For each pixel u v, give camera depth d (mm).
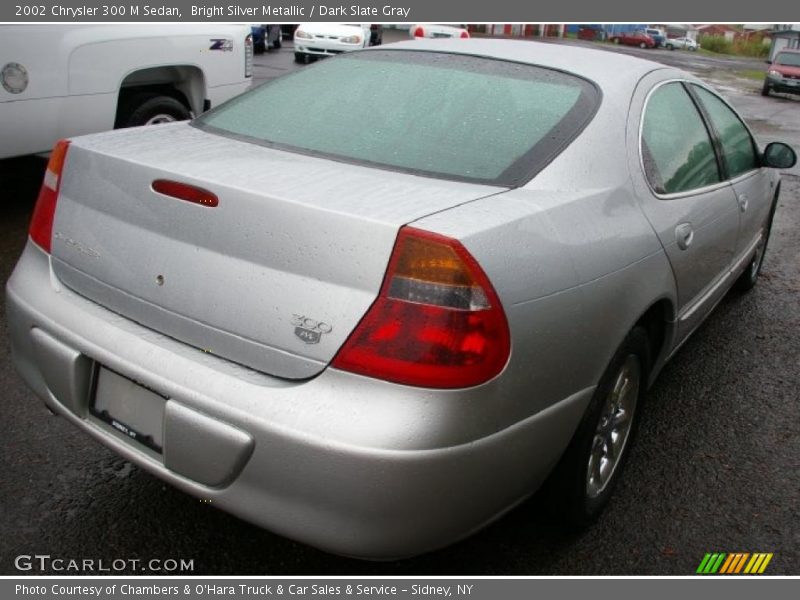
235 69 6266
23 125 4930
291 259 1892
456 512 1930
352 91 2705
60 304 2301
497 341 1880
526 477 2137
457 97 2594
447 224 1887
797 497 2914
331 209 1871
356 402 1818
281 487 1872
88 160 2312
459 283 1826
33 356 2365
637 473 2990
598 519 2688
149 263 2113
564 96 2621
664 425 3367
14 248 4785
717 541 2629
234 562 2389
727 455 3166
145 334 2113
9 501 2570
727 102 3914
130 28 5387
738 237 3801
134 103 5766
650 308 2723
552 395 2115
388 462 1782
